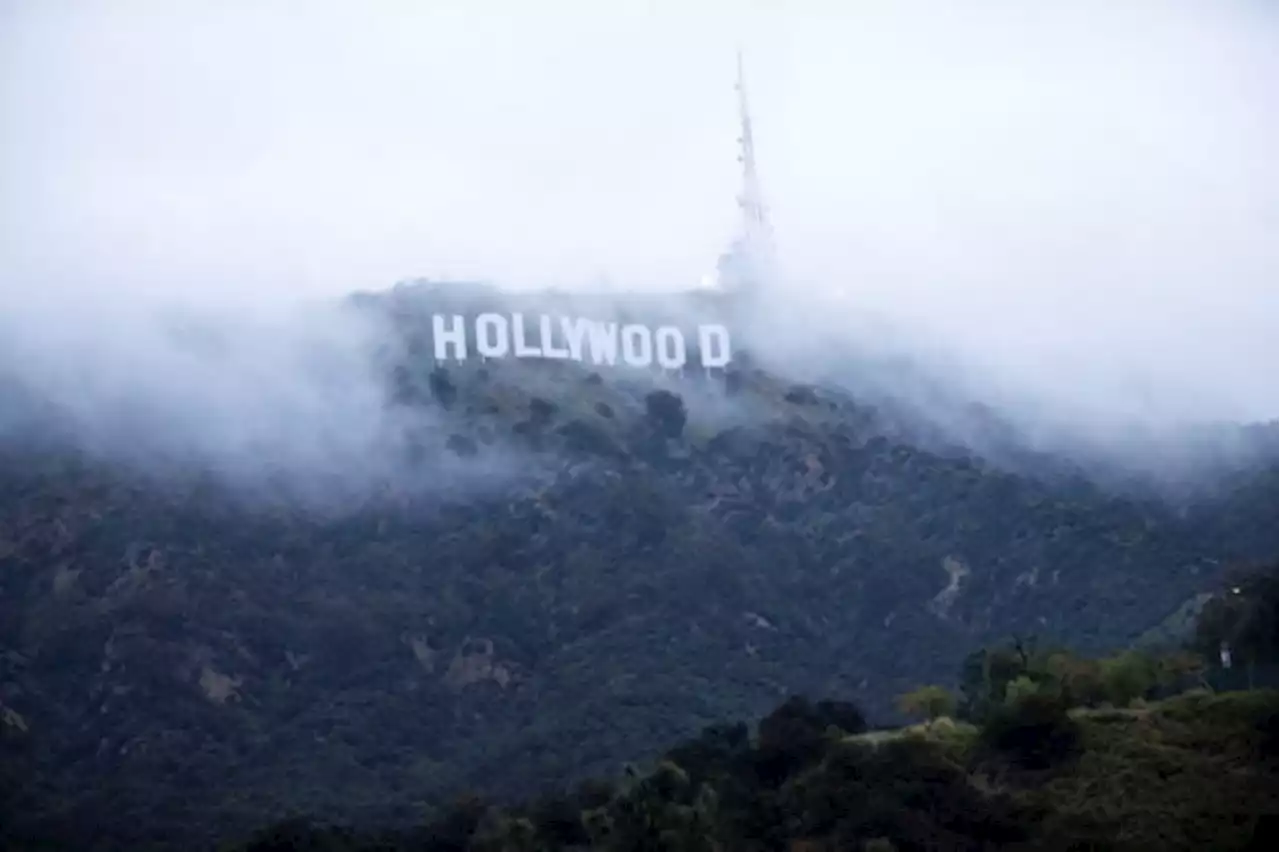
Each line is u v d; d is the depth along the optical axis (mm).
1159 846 85438
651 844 87875
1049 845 86375
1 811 102062
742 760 96938
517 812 96500
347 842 95750
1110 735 92938
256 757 110875
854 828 86688
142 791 105250
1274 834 85812
